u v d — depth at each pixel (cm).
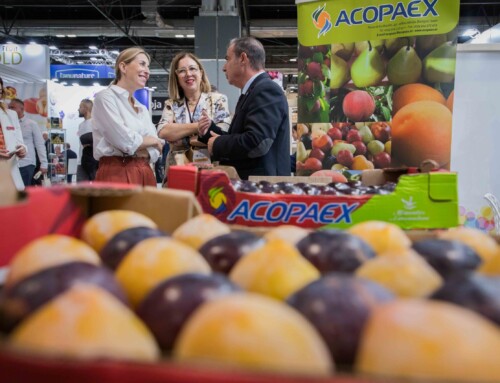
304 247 72
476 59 236
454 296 47
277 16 1298
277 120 219
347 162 227
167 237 78
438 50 208
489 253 76
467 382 30
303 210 110
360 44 218
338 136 227
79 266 54
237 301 42
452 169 243
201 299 49
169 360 33
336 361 45
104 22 1359
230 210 111
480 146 241
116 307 44
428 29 207
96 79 1095
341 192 122
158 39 1666
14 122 409
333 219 109
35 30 1383
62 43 1650
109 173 277
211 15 933
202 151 276
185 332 43
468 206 242
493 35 745
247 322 39
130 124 281
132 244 72
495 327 42
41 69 1017
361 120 223
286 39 1530
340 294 47
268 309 41
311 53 228
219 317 40
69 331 40
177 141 291
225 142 217
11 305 49
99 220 84
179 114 324
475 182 242
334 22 221
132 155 280
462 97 238
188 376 31
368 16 215
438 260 69
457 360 36
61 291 49
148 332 45
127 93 288
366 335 41
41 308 47
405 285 57
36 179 575
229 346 38
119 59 300
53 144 798
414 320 38
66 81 1099
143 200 97
